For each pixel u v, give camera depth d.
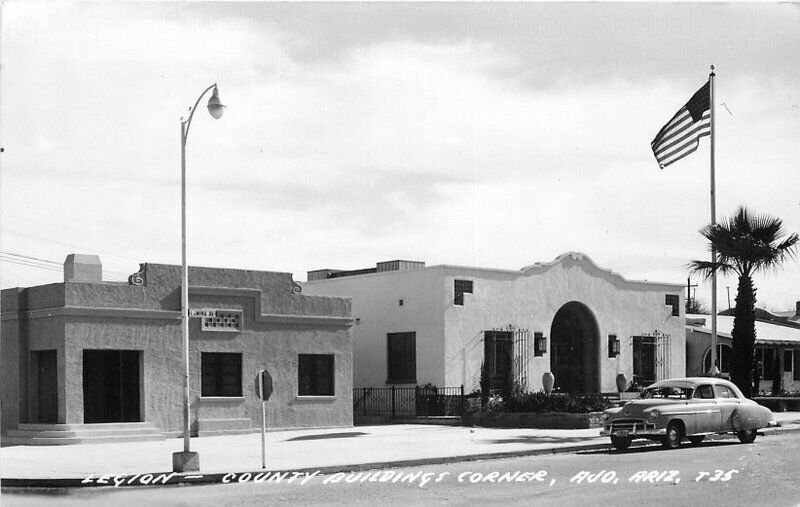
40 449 25.34
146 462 21.41
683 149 33.34
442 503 14.97
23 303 29.02
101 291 28.47
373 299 38.66
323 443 26.12
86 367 28.28
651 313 42.38
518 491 16.36
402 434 29.50
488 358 36.94
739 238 32.16
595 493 15.98
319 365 33.03
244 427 30.73
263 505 14.93
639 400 24.39
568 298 39.53
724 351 46.41
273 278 31.97
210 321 30.42
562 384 39.97
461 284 36.34
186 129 20.64
